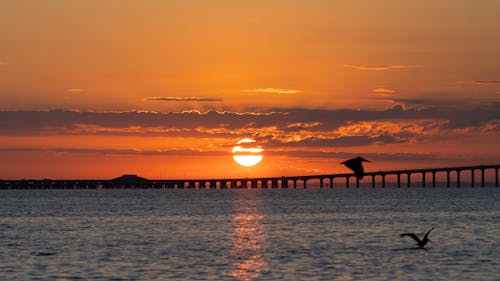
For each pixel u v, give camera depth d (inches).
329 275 3900.1
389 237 5816.9
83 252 4867.1
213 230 6663.4
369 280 3750.0
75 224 7564.0
